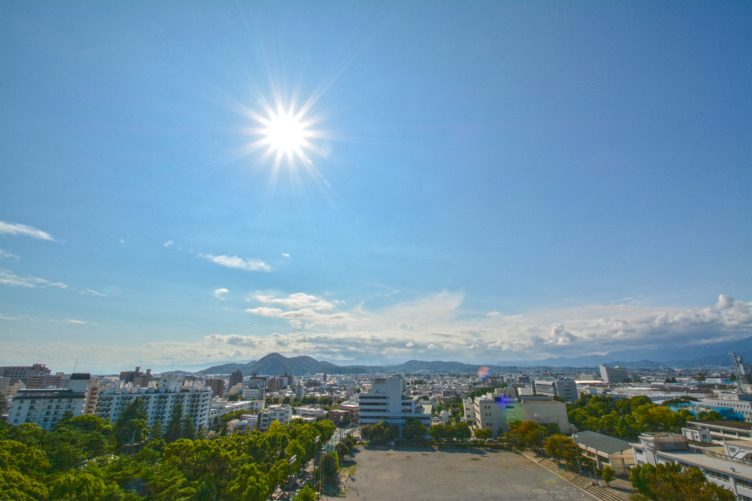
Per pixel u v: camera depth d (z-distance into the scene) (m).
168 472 63.50
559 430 137.00
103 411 143.25
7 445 64.25
